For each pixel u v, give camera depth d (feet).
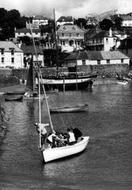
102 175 141.28
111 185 131.54
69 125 233.35
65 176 140.67
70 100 366.43
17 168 150.00
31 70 390.21
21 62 642.22
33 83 388.16
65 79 478.18
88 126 229.25
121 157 161.89
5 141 191.42
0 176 140.97
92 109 302.04
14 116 269.64
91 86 499.92
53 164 154.10
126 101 350.23
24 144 184.96
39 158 162.09
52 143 161.07
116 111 288.10
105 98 378.94
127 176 139.95
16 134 207.10
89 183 133.59
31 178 138.92
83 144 168.55
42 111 294.46
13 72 546.26
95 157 162.20
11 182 134.92
